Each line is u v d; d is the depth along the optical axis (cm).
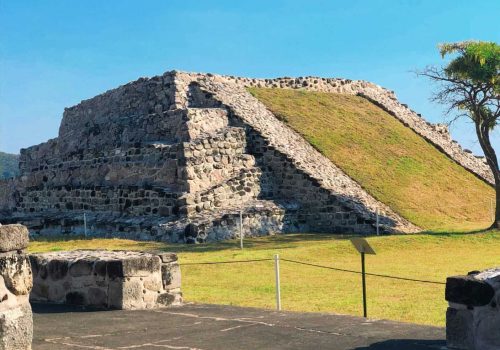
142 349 802
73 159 3819
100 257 1141
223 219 2855
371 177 3562
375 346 803
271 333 892
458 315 778
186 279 1741
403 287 1595
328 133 3975
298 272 1859
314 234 3014
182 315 1038
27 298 696
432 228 3055
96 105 4591
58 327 946
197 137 3334
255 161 3406
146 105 4100
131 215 3234
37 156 4588
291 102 4344
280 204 3170
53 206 3844
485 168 4675
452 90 2995
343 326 937
